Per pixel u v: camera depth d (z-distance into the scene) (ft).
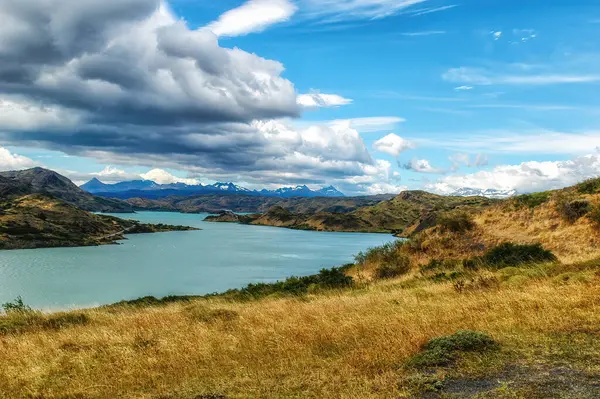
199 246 567.59
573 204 96.84
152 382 23.81
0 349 34.55
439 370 20.77
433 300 46.50
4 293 241.35
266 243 619.26
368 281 99.19
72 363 28.78
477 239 110.42
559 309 30.99
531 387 17.19
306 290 92.68
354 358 24.30
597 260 54.90
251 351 28.78
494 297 39.24
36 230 593.01
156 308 77.30
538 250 77.46
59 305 196.24
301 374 22.68
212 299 95.50
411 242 122.83
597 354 20.58
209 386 21.99
